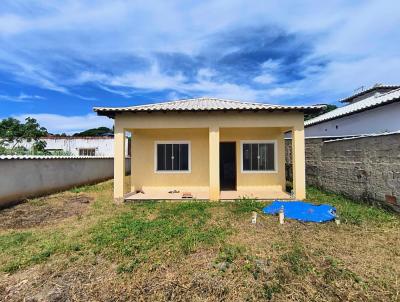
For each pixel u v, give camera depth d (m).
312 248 4.45
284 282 3.43
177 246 4.62
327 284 3.36
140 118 8.60
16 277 3.74
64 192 11.12
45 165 10.62
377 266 3.80
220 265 3.91
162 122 8.61
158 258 4.18
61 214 7.26
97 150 20.11
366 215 6.20
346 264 3.87
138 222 6.09
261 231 5.39
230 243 4.73
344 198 8.32
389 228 5.38
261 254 4.26
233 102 10.48
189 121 8.59
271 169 10.20
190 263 4.01
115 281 3.55
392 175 6.21
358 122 11.12
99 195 10.33
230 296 3.18
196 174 10.27
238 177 10.18
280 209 6.47
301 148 8.46
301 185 8.41
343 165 8.42
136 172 10.20
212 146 8.55
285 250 4.40
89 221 6.43
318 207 6.95
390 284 3.34
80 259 4.23
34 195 9.87
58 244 4.80
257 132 10.23
